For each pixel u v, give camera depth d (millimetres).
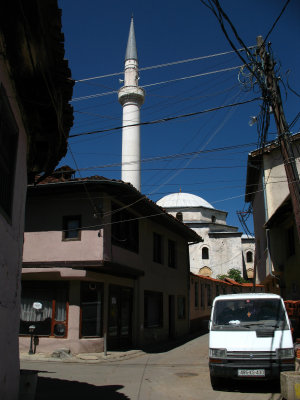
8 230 5691
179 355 14812
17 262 6348
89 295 14406
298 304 12836
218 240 41688
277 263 17609
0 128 5406
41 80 5824
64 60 5984
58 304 14086
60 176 15266
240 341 8422
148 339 18016
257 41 10258
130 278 17062
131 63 28734
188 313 24453
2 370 5316
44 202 15117
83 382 9297
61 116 6711
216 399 7668
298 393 6664
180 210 43062
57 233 14641
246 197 25531
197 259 41469
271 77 9812
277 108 9641
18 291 6402
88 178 13898
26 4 4641
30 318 14172
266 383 9070
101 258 13914
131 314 17016
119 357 13539
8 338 5691
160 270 20203
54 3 5070
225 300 9742
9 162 6012
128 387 8789
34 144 7492
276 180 18906
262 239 21125
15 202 6148
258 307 9375
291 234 16547
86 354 13516
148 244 18891
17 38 5098
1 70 5156
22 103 6297
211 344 8570
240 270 40469
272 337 8406
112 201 15188
